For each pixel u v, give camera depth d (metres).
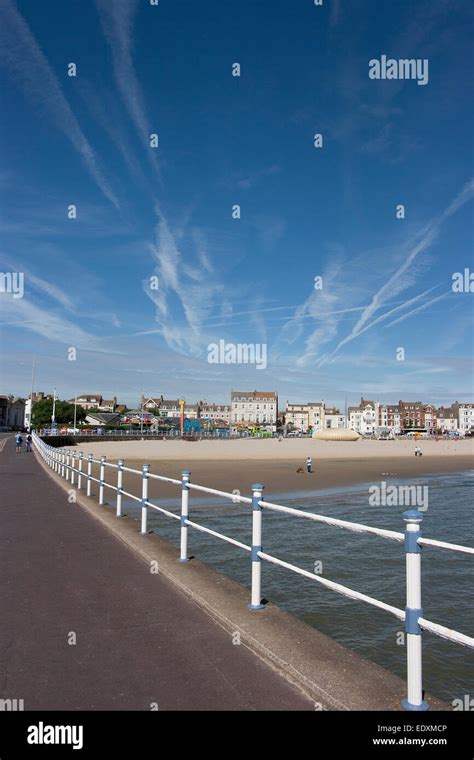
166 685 3.64
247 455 56.66
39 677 3.75
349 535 14.12
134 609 5.25
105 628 4.72
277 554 12.04
